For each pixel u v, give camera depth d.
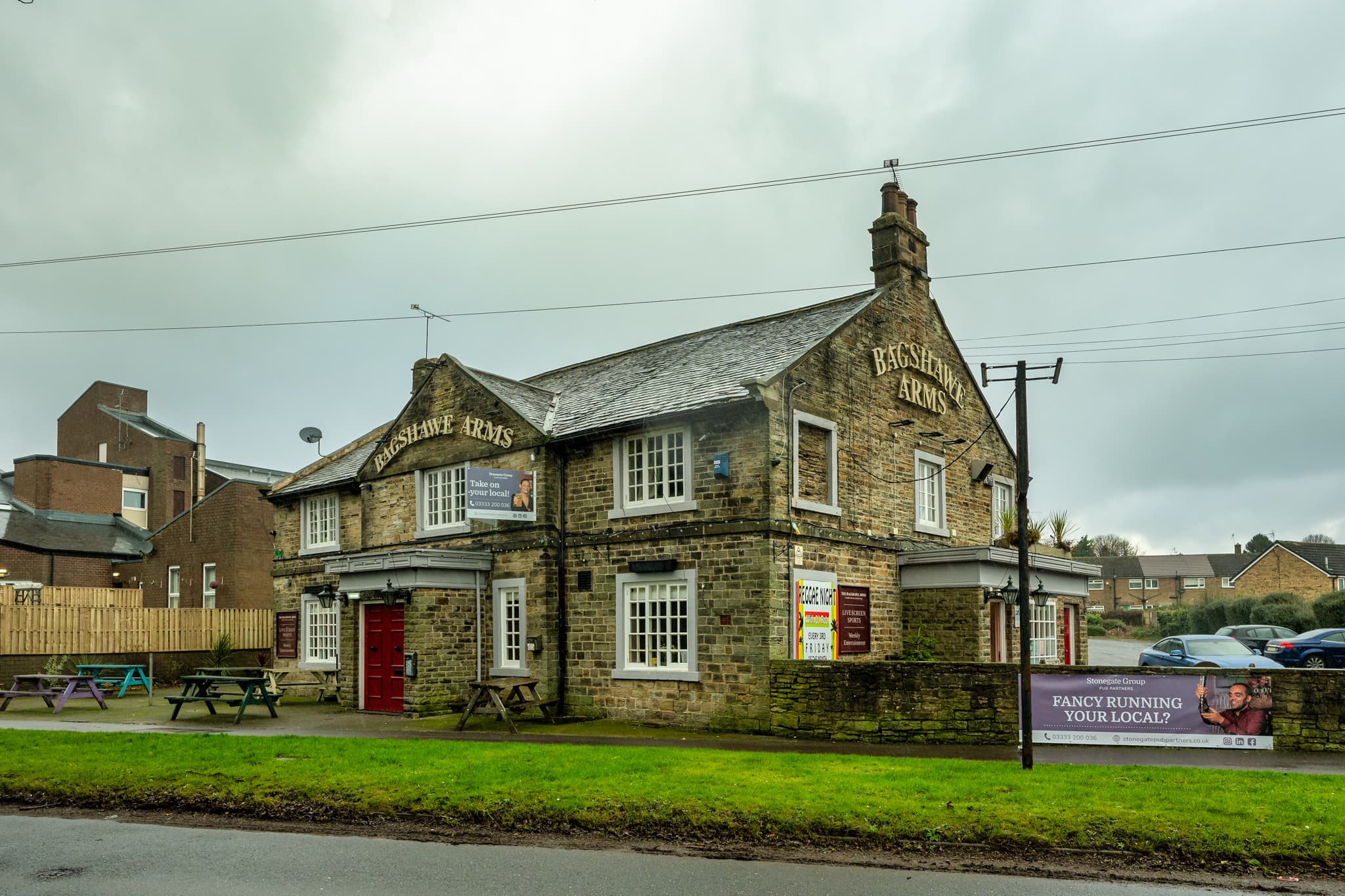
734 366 19.41
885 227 22.11
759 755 13.12
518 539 20.50
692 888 7.91
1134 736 14.30
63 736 15.34
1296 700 13.91
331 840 9.54
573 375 25.67
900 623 20.42
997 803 9.87
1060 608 23.62
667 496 18.47
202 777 11.88
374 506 24.38
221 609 31.27
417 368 28.69
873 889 7.87
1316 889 7.93
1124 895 7.73
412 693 19.72
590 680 19.06
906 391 21.47
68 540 42.72
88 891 7.98
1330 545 68.12
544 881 8.13
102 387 54.88
